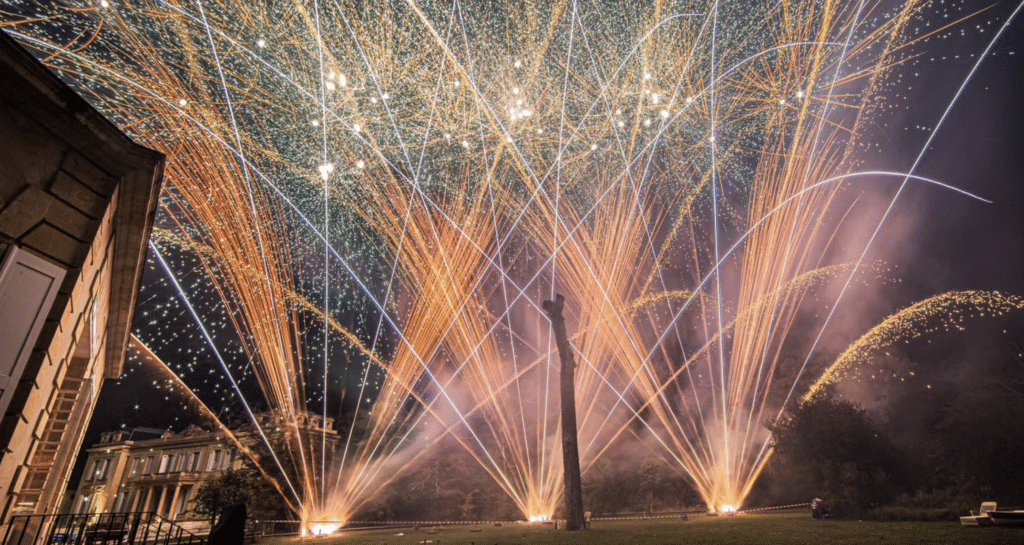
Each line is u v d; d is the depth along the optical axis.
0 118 5.57
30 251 5.85
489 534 15.02
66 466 9.98
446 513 26.50
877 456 15.93
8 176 5.62
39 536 8.37
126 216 7.48
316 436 26.48
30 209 5.81
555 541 11.59
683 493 23.05
